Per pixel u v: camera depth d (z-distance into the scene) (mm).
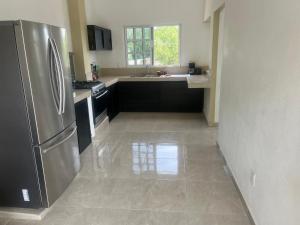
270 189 1621
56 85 2277
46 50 2119
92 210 2236
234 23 2586
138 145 3740
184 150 3504
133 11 5379
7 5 2758
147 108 5645
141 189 2547
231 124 2699
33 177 2111
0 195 2201
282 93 1441
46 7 3564
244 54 2201
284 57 1415
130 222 2062
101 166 3078
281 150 1456
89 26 4605
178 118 5137
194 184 2615
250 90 2021
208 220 2061
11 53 1848
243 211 2168
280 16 1467
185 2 5199
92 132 4008
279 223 1491
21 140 2025
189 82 4340
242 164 2270
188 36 5391
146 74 5703
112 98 5141
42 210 2205
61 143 2361
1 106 1964
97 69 5395
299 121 1256
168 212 2176
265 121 1697
